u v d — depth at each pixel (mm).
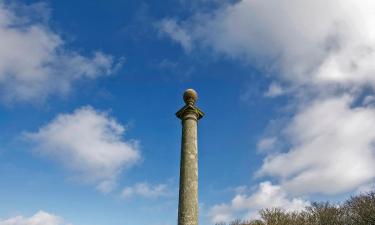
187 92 17781
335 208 58844
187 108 17344
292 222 59781
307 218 60156
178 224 15078
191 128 16969
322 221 57844
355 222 55312
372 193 55594
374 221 52594
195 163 16250
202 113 17828
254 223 62562
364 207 54688
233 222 64562
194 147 16609
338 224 56781
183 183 15727
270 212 63062
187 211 15070
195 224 14969
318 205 60750
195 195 15531
